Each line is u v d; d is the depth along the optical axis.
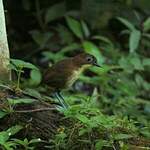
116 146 8.12
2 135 7.47
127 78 13.66
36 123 8.32
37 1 16.14
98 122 8.11
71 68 10.30
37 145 8.16
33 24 16.64
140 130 8.88
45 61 15.38
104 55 14.69
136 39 13.36
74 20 14.66
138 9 16.55
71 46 14.37
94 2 15.86
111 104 11.52
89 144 8.12
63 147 8.01
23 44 16.23
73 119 8.40
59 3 15.97
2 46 8.87
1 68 8.86
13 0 16.61
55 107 8.64
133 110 11.41
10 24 16.44
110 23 16.50
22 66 8.48
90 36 16.11
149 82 15.44
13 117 8.23
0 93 8.46
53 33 15.72
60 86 10.27
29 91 8.70
